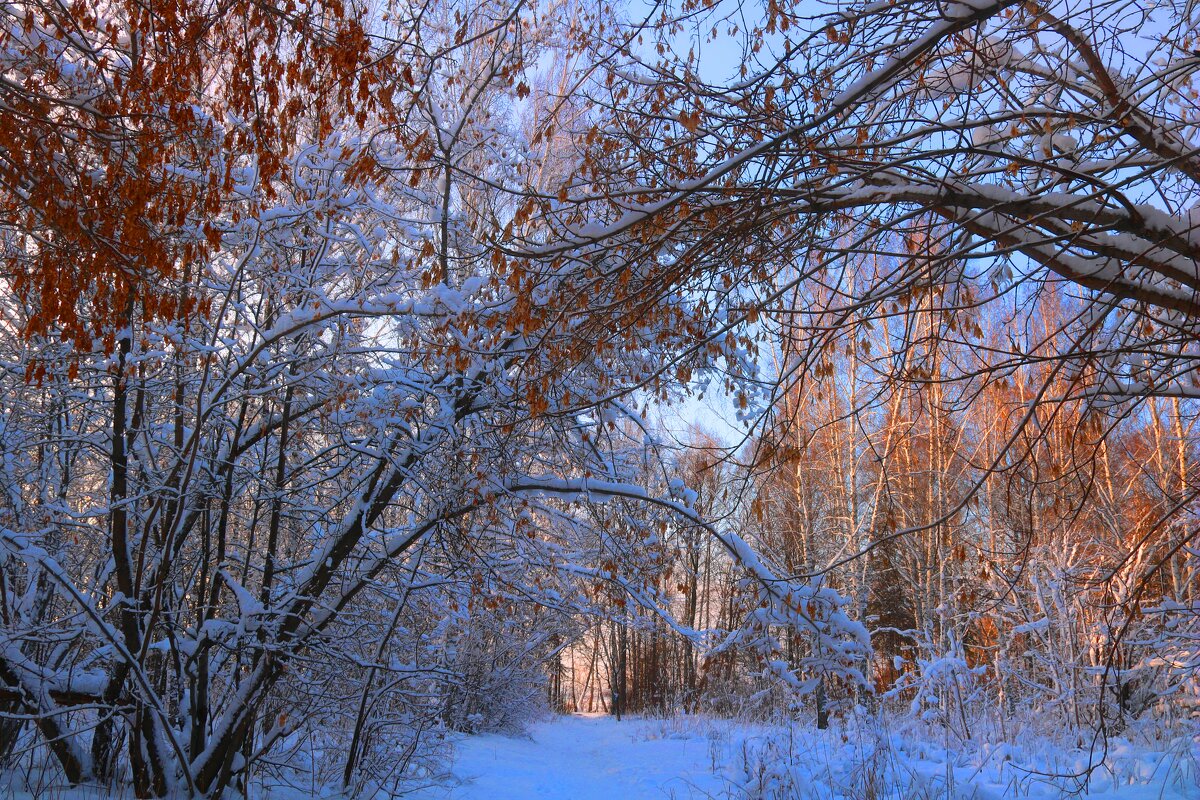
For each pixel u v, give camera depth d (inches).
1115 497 502.9
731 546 319.6
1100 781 320.2
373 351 323.6
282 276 311.7
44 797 285.3
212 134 223.0
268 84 181.9
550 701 1366.9
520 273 196.2
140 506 336.5
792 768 358.3
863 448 703.7
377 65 198.7
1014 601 538.0
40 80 213.0
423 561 363.9
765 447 203.8
